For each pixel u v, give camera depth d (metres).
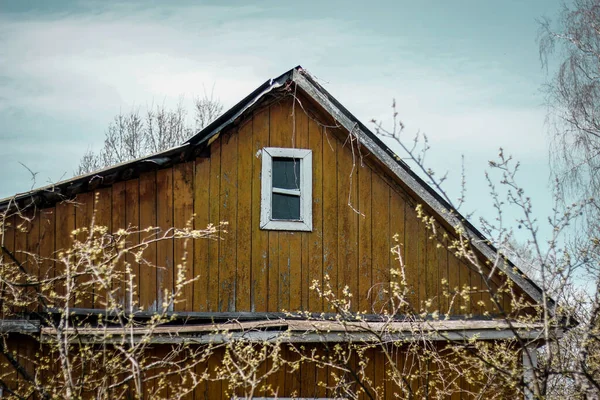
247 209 11.45
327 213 11.70
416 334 9.82
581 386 7.23
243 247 11.34
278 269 11.42
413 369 10.86
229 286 11.20
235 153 11.52
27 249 10.23
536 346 9.73
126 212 10.84
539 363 10.55
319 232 11.62
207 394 10.27
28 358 9.37
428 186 11.52
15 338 9.84
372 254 11.70
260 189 11.54
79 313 10.24
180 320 10.90
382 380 10.83
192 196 11.23
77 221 10.53
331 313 11.42
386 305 11.56
